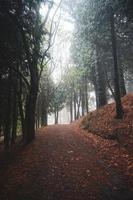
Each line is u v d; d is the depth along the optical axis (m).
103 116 20.53
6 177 12.02
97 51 24.31
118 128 15.85
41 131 25.03
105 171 10.87
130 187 9.12
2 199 9.35
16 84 20.39
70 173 11.09
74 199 8.70
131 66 27.41
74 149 15.13
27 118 18.53
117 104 17.56
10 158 15.55
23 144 18.17
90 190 9.25
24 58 17.34
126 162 11.48
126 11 13.55
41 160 13.52
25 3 14.62
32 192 9.65
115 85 17.73
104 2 16.02
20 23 14.91
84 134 20.36
